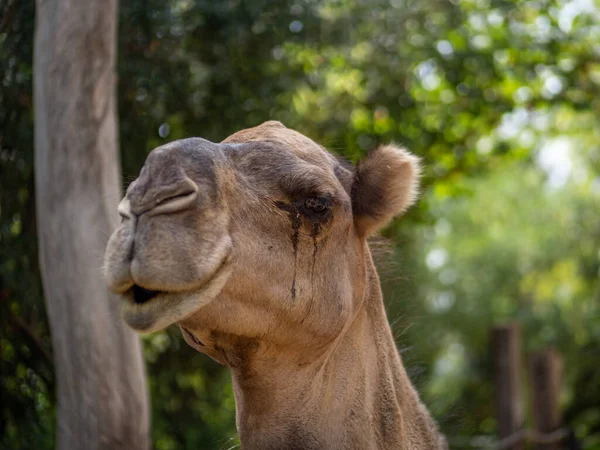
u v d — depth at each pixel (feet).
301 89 32.04
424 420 15.42
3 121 23.75
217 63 28.07
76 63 18.95
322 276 12.98
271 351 12.91
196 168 10.92
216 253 10.61
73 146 18.97
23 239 24.04
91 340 18.85
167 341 27.86
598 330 67.72
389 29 32.45
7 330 25.11
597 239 70.44
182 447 29.27
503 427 36.40
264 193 12.19
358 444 13.70
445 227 82.23
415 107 35.91
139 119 25.88
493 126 40.04
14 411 25.99
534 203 79.36
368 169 14.47
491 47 36.96
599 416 66.69
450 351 83.25
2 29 23.31
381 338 14.55
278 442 13.42
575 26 37.93
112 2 19.47
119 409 19.16
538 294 75.87
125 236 10.12
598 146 66.59
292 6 28.32
